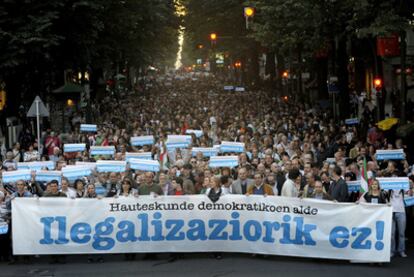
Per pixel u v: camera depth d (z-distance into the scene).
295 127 31.42
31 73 34.03
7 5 28.53
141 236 13.65
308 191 14.26
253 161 17.84
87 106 42.69
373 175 16.16
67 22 31.77
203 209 13.66
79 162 18.14
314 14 26.06
